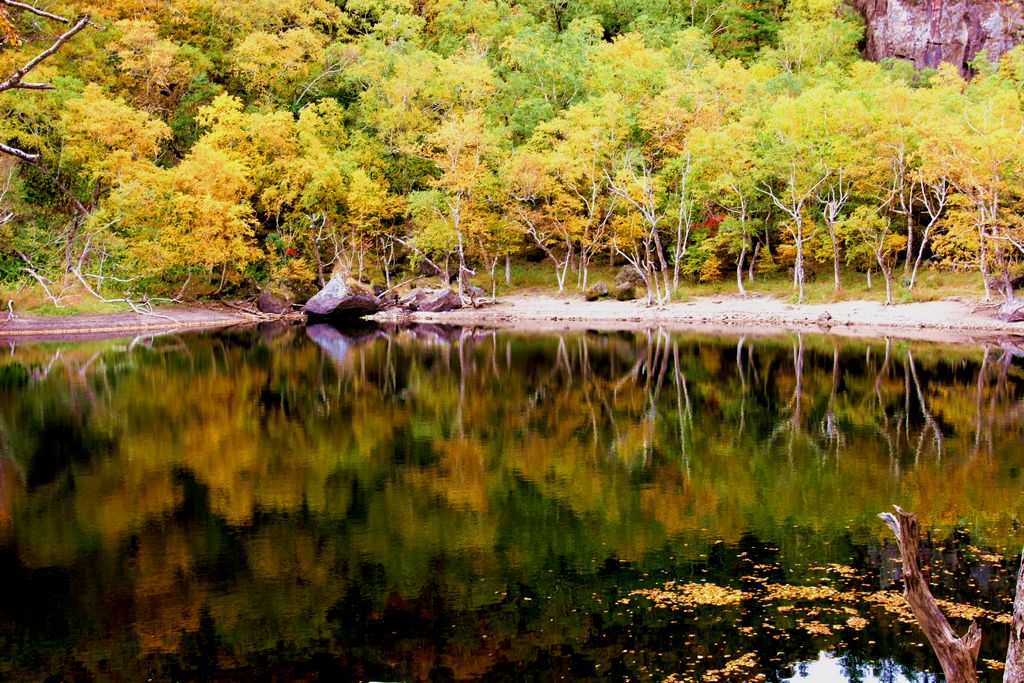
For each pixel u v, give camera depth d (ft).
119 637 36.35
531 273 242.37
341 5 313.32
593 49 258.57
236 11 260.42
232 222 191.72
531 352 136.26
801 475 60.49
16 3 18.25
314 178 210.38
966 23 277.44
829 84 208.85
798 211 186.60
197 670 33.45
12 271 173.27
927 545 45.42
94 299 183.93
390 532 49.42
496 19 300.20
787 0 334.03
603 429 78.43
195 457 67.62
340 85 262.88
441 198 217.97
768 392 97.09
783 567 42.88
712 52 307.17
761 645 34.55
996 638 34.53
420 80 240.53
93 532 49.52
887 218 180.34
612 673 32.63
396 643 35.53
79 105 183.62
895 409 85.66
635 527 49.75
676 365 119.55
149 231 188.14
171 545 47.29
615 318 193.36
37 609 39.04
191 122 236.63
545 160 209.36
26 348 139.23
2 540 48.11
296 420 83.05
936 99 187.93
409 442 73.36
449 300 214.69
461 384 105.40
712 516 51.52
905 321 163.02
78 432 76.64
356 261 235.81
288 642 35.68
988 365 113.09
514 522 50.98
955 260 173.58
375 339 158.92
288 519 51.85
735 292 206.18
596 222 220.23
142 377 109.70
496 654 34.35
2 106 176.35
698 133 198.80
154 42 224.53
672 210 208.54
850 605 38.24
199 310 203.82
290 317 211.61
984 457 64.75
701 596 39.47
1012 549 44.62
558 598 39.65
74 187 191.42
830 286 196.44
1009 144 148.77
